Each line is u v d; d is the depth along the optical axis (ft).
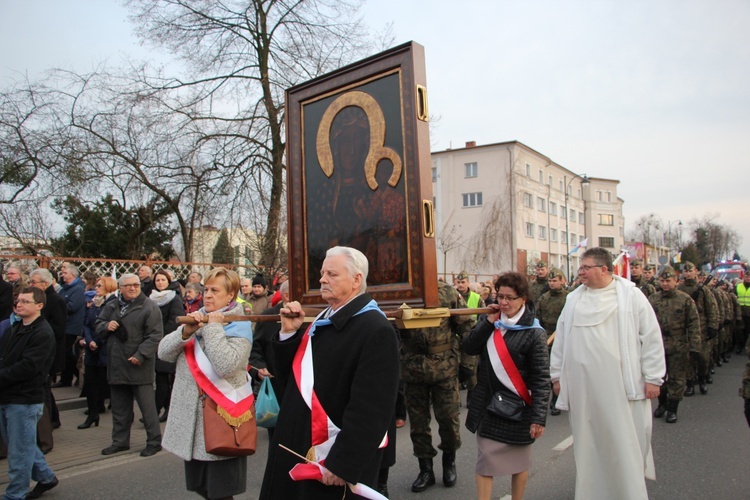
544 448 19.75
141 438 22.11
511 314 12.58
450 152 135.85
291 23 53.93
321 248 11.96
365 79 11.15
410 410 15.78
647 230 219.00
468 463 18.25
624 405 12.51
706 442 20.40
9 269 23.81
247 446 10.89
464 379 16.39
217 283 11.63
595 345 12.80
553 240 152.87
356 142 11.33
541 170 146.51
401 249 10.43
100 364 23.84
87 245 62.64
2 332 18.56
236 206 51.16
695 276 30.53
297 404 8.11
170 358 11.43
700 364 30.09
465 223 133.90
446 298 15.40
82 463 18.79
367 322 8.04
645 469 12.80
